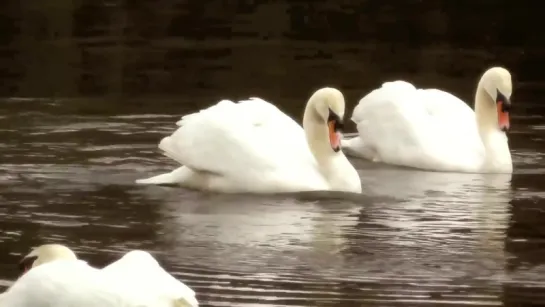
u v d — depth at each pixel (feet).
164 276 30.48
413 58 90.84
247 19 110.42
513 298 36.52
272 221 45.21
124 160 56.03
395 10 114.32
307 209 47.14
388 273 39.01
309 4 118.73
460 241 42.86
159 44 96.48
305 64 87.86
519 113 70.69
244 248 41.63
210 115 49.98
